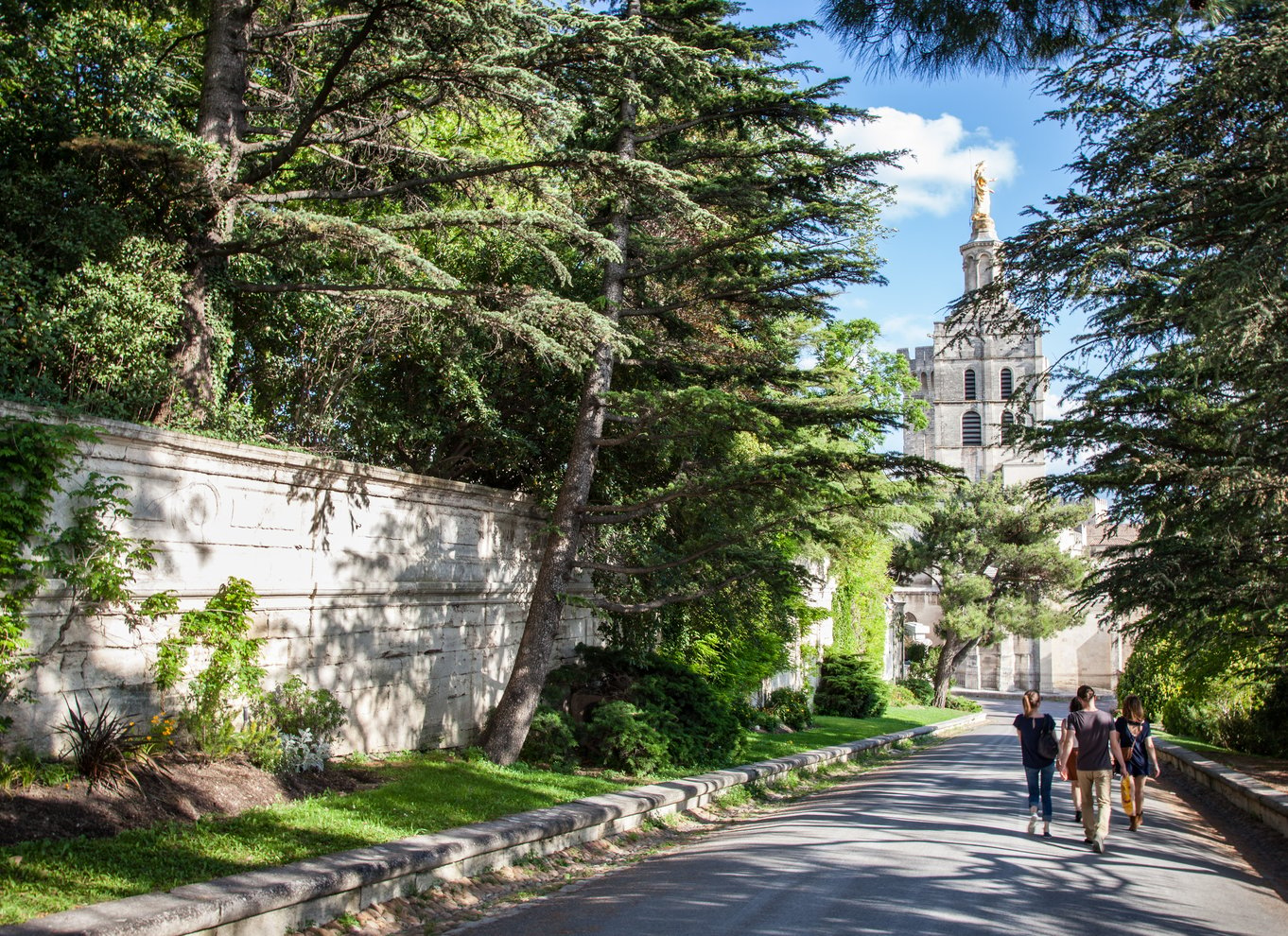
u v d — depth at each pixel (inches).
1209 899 320.8
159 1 552.4
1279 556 638.5
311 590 449.7
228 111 517.3
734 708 932.0
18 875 247.8
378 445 630.5
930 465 534.6
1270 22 380.8
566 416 653.3
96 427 341.7
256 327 594.9
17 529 315.3
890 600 2170.3
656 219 614.5
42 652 324.8
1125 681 1540.4
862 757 949.2
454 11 446.3
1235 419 521.3
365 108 551.5
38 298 427.2
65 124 465.4
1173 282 492.7
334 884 280.2
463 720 573.0
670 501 629.9
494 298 503.2
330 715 438.3
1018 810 519.8
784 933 260.7
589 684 666.8
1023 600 2046.0
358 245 475.5
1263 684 923.4
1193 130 423.2
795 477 512.1
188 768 358.6
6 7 461.7
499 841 359.6
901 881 325.7
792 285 593.0
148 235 471.8
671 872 360.5
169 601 366.0
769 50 624.1
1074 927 269.9
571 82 501.0
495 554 609.6
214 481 397.4
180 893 249.9
